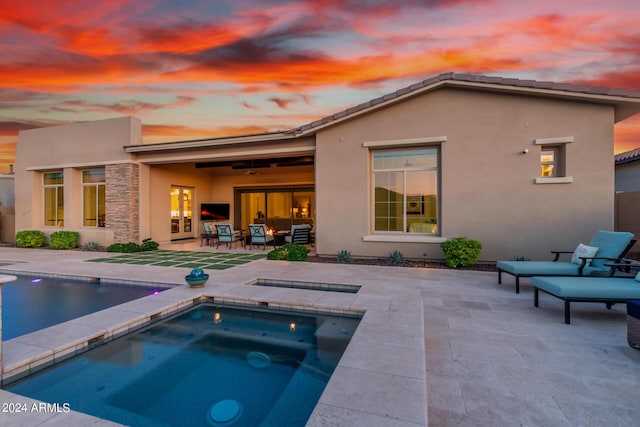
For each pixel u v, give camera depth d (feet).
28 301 17.62
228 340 12.61
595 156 23.18
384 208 28.78
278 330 13.56
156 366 10.46
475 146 25.53
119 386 9.23
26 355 9.64
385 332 11.40
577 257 18.20
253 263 27.22
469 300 16.46
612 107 22.86
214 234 40.98
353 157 28.73
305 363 10.72
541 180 24.08
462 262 24.07
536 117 24.20
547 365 9.71
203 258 30.50
